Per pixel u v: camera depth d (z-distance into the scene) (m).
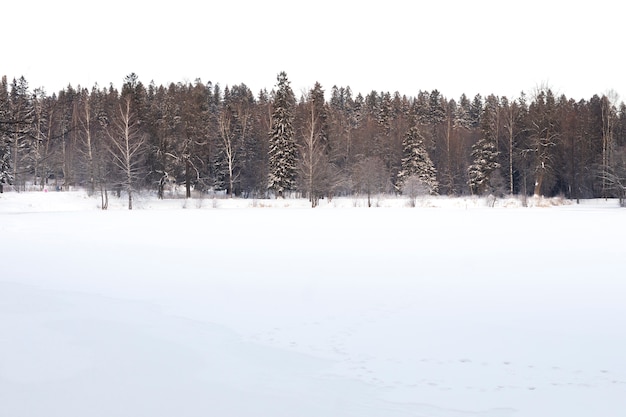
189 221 30.16
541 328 8.79
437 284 12.41
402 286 12.22
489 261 15.56
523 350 7.74
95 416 5.73
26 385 6.62
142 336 8.72
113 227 26.45
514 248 18.28
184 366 7.30
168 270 14.52
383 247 18.83
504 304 10.41
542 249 17.97
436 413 5.74
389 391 6.38
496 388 6.41
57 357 7.67
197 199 49.00
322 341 8.33
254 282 12.84
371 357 7.57
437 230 24.75
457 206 49.28
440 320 9.35
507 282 12.52
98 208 44.53
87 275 13.91
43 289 12.27
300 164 49.69
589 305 10.23
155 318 9.78
